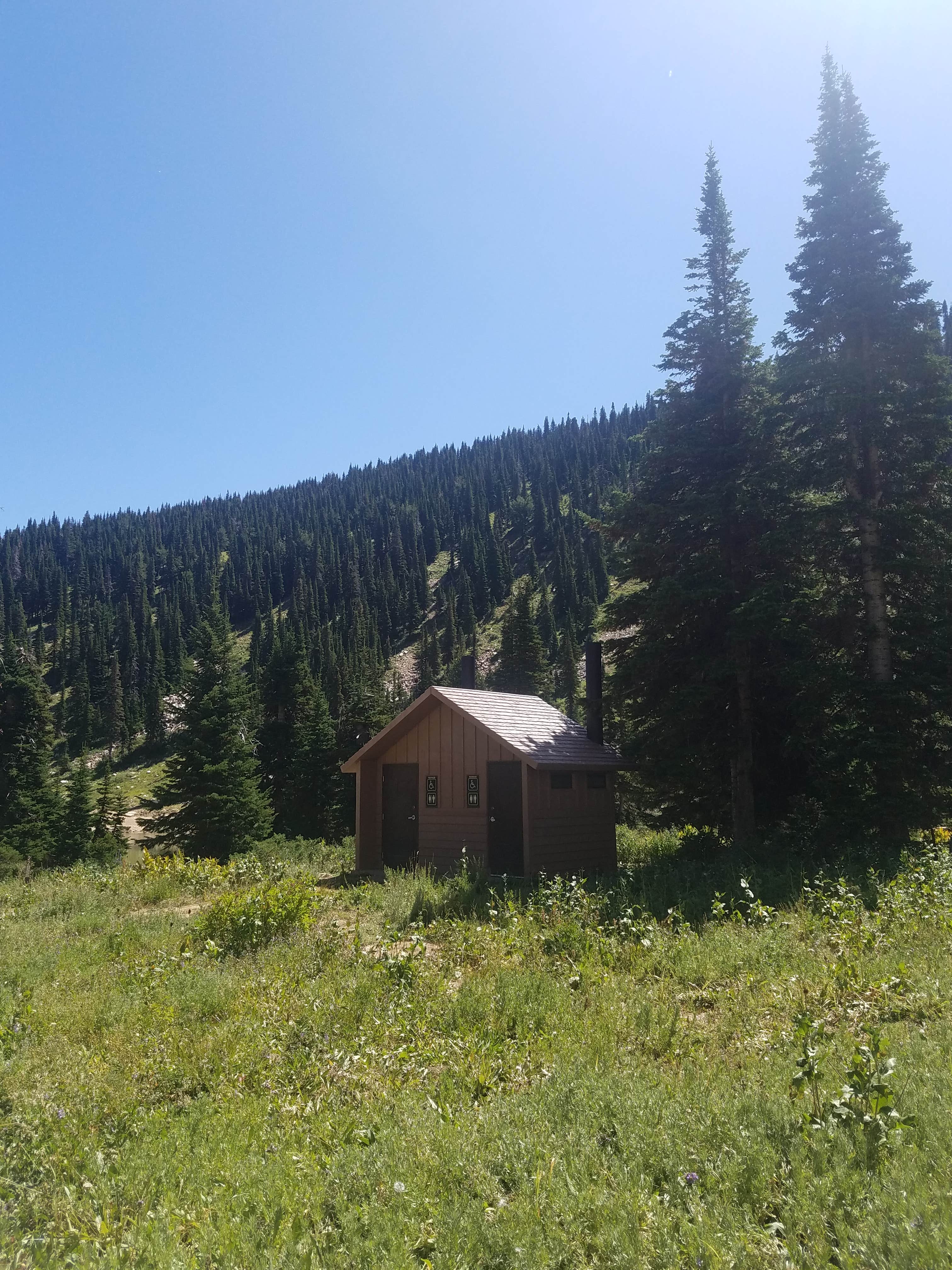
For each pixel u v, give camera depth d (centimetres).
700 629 2003
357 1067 637
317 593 15088
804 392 1962
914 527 1811
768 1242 366
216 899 1384
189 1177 475
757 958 891
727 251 2134
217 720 3953
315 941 1027
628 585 2533
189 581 17000
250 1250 382
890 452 1902
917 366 1858
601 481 16062
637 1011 732
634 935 1013
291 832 4453
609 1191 418
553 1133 488
